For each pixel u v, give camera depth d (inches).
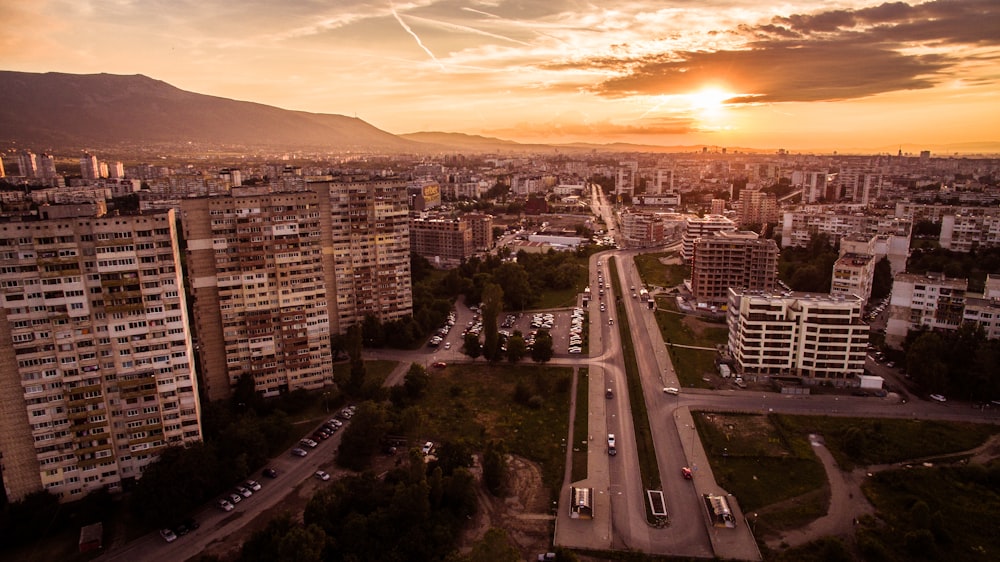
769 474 7234.3
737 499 6776.6
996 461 7076.8
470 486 6673.2
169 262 7042.3
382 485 6806.1
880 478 7081.7
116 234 6742.1
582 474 7337.6
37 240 6392.7
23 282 6392.7
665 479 7190.0
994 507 6535.4
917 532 5905.5
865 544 5895.7
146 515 6437.0
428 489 6240.2
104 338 6855.3
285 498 7057.1
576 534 6269.7
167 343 7165.4
